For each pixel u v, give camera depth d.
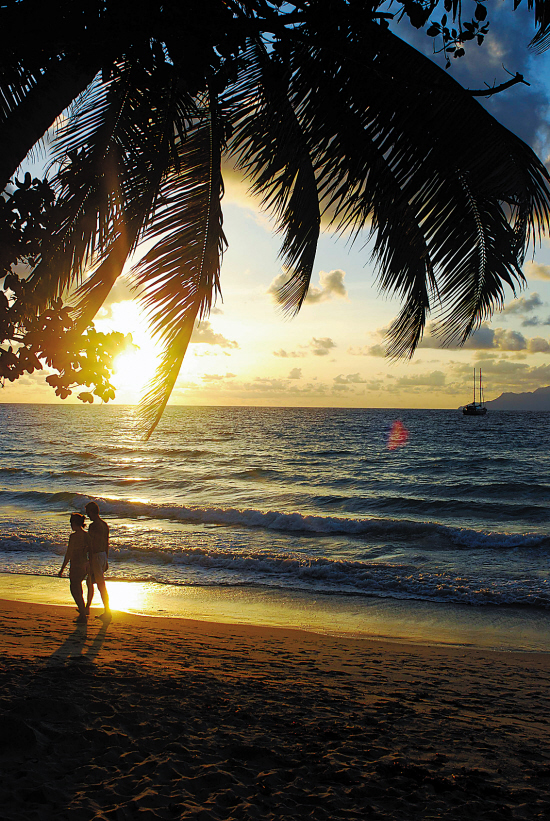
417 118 3.64
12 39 2.99
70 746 2.99
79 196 3.92
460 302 4.25
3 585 9.97
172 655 5.88
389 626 8.20
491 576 11.26
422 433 70.25
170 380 4.55
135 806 2.36
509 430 77.44
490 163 3.64
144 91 3.65
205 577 10.91
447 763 3.21
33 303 2.95
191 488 25.41
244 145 4.51
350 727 3.76
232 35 3.18
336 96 3.77
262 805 2.50
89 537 7.64
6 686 4.04
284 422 97.69
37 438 55.34
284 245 5.13
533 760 3.36
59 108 3.35
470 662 6.43
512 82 3.21
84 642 6.23
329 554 13.25
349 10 3.10
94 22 2.97
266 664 5.78
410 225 4.18
